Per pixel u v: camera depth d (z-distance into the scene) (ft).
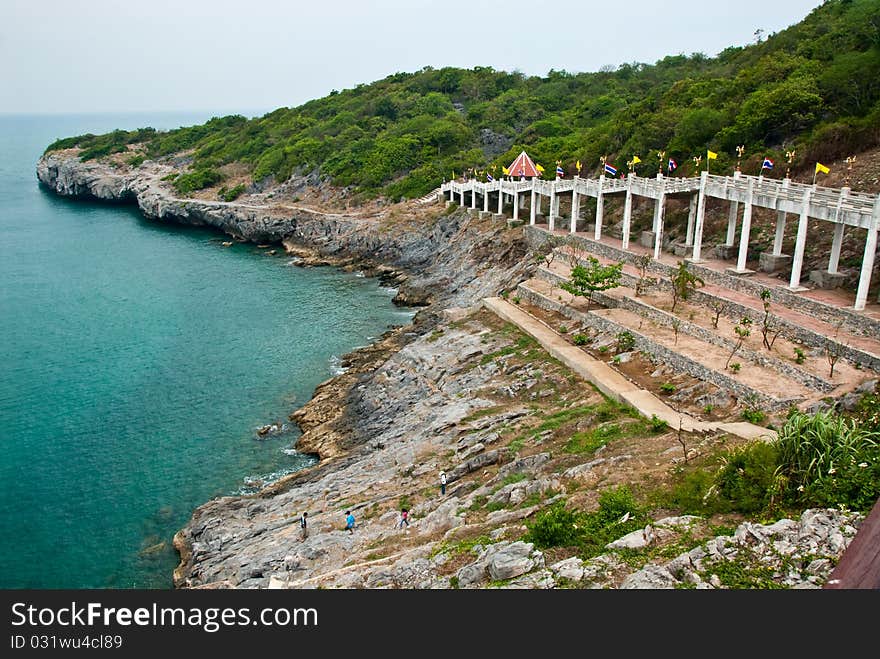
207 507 143.02
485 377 169.89
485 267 278.46
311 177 471.21
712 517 82.17
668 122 289.12
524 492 105.91
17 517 145.48
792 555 69.87
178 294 310.65
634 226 250.78
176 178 546.26
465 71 626.64
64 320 275.18
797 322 145.79
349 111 578.25
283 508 138.10
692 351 145.79
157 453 169.68
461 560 88.07
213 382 211.41
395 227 358.64
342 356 229.04
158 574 127.75
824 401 114.93
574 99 525.75
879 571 57.98
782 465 85.40
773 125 234.99
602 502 88.48
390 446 152.46
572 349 166.91
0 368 224.33
